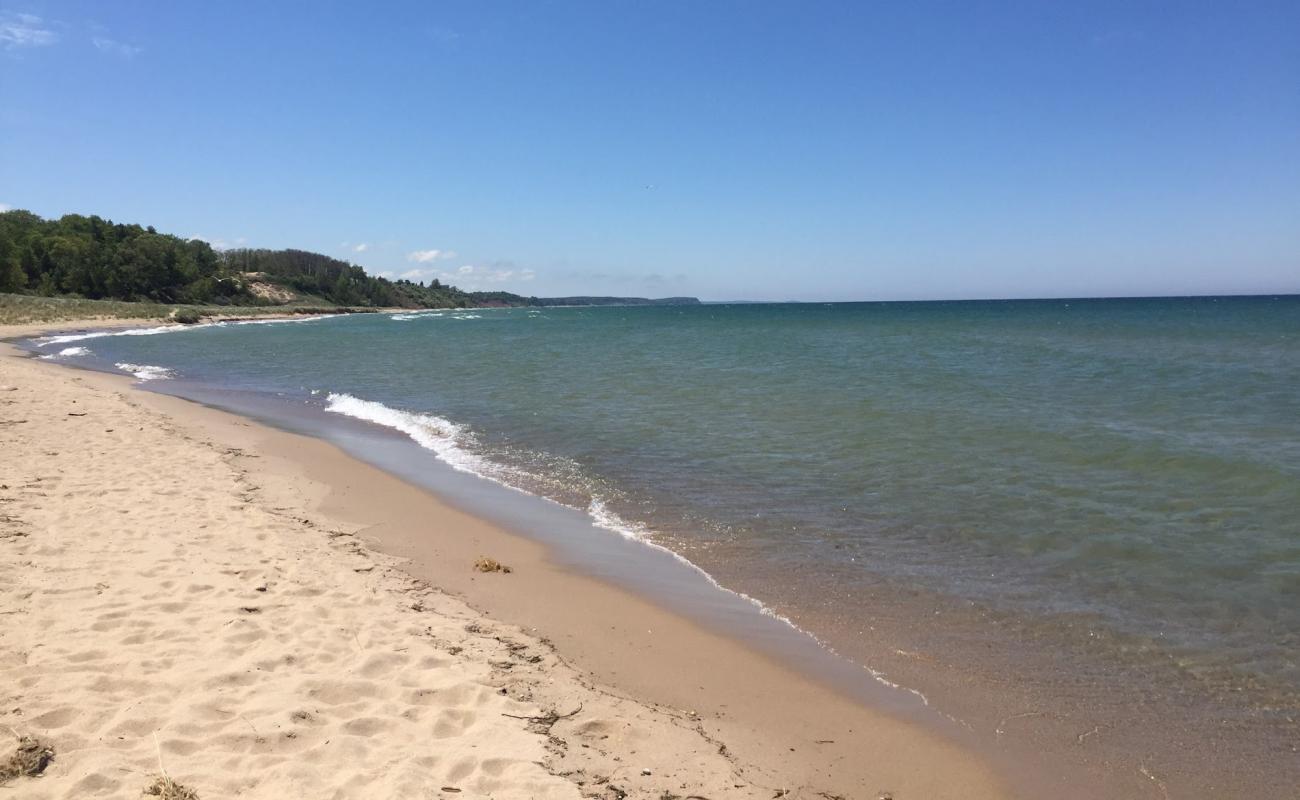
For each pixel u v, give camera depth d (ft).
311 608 19.77
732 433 46.85
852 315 323.37
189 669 15.85
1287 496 30.78
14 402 49.96
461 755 13.50
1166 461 36.88
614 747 14.55
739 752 14.84
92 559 22.06
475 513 31.78
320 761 12.98
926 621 20.99
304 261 498.28
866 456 39.78
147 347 130.41
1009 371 77.36
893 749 15.15
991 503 31.22
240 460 39.04
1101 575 23.76
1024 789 13.93
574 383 73.87
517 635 19.76
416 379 81.15
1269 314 229.66
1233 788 13.92
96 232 348.18
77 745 12.87
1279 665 18.21
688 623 21.06
